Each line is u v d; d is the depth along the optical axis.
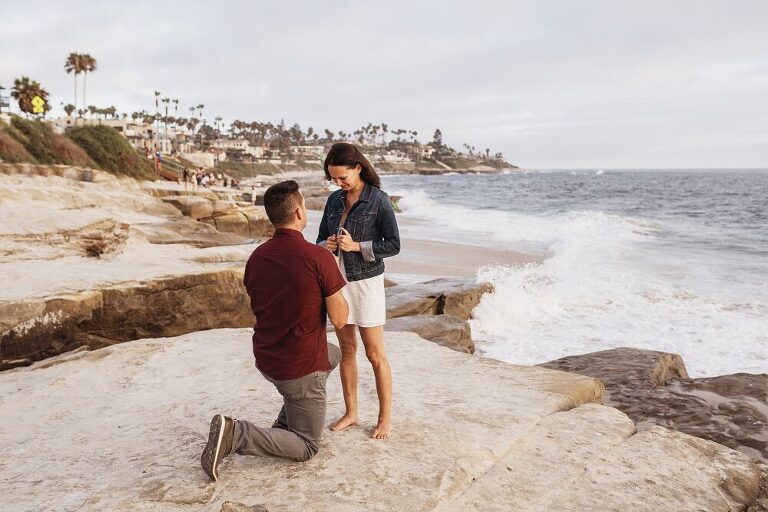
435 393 4.20
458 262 19.98
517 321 12.27
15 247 9.79
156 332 8.90
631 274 16.61
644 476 3.04
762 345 10.16
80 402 4.38
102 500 2.77
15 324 7.12
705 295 13.98
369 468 3.00
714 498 2.88
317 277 2.80
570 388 4.30
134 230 13.91
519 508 2.70
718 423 4.89
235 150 164.38
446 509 2.67
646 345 10.40
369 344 3.31
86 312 7.92
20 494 2.88
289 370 2.86
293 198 2.83
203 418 3.83
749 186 89.88
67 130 35.66
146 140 101.38
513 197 62.56
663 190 76.69
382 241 3.19
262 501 2.71
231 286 9.77
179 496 2.77
